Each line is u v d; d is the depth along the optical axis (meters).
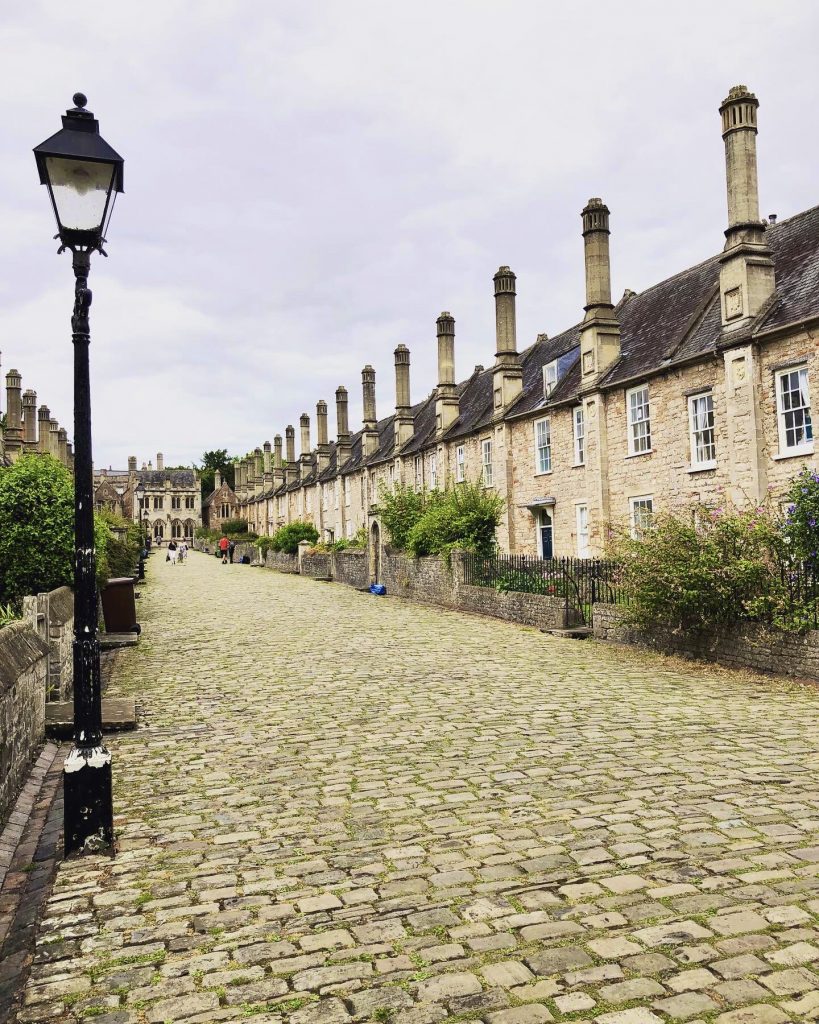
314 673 12.31
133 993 3.63
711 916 4.07
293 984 3.64
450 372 34.41
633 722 8.52
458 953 3.83
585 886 4.48
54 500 14.76
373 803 6.11
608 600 15.56
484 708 9.45
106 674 12.51
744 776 6.43
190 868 5.02
